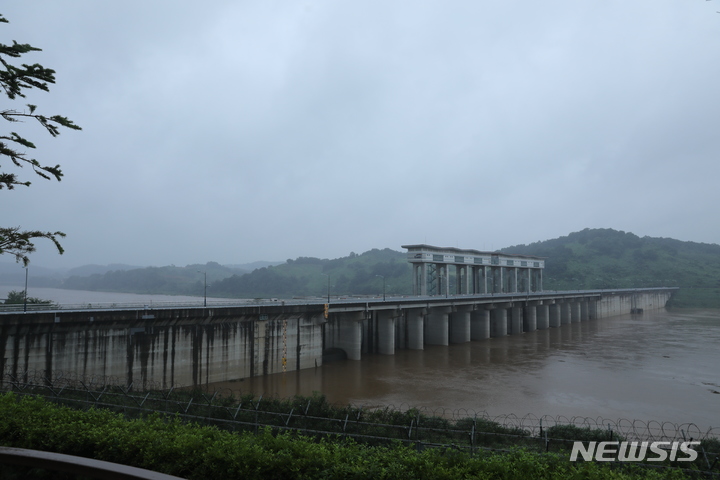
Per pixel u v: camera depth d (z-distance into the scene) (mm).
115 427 17609
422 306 95375
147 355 53562
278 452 16422
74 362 47750
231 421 27328
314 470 15852
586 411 50906
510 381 65625
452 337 110750
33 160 15133
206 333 59406
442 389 60844
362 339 90312
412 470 16062
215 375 60375
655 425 46031
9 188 15008
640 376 68750
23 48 14047
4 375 43031
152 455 15914
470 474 16094
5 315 42906
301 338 71688
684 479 19609
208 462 15539
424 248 107125
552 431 32469
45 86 14914
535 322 135500
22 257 16312
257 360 65375
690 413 50531
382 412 33438
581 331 132625
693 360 81812
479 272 134875
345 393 58531
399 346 98938
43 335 45688
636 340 110062
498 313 122500
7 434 17031
